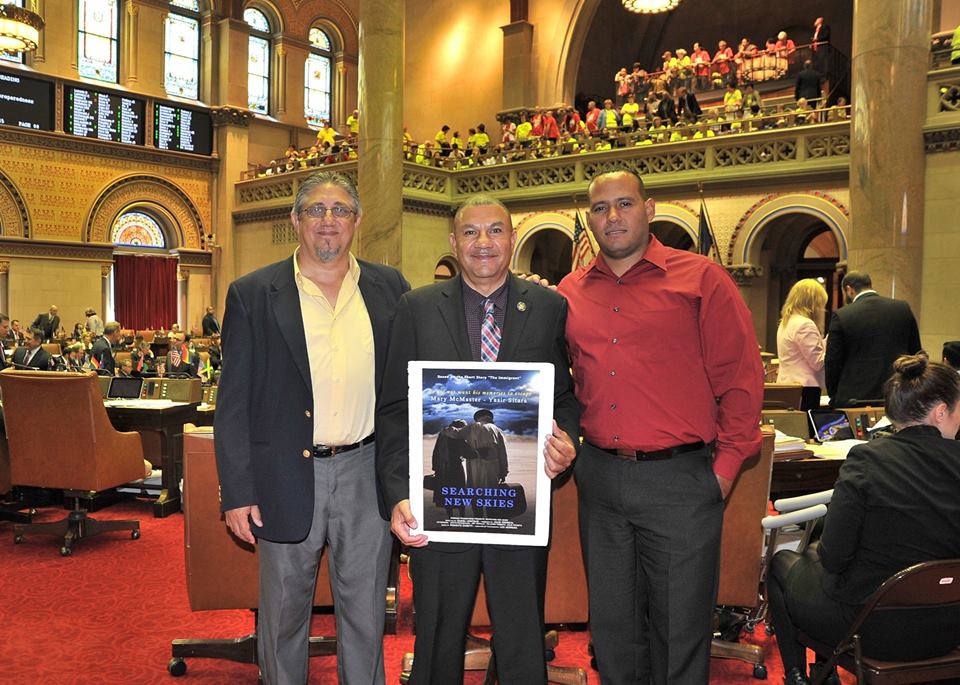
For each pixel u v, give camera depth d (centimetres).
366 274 275
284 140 2212
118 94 1891
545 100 1984
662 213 1452
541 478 230
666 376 246
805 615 268
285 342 253
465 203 248
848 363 519
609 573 253
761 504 332
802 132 1290
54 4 1792
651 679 259
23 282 1756
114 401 666
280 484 250
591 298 258
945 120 973
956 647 252
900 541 236
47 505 637
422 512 234
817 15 1991
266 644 262
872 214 874
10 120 1722
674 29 2206
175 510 630
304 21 2253
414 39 2228
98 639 371
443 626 243
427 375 233
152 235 2011
